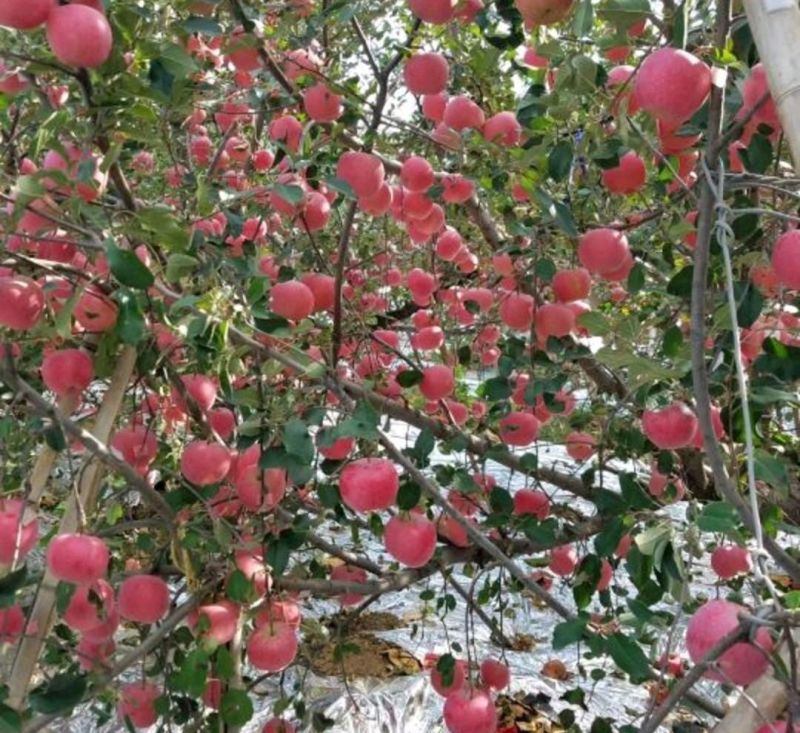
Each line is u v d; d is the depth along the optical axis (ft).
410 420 7.11
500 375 7.00
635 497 5.29
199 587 5.15
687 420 5.03
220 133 9.55
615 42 4.60
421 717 9.72
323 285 6.64
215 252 5.44
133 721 5.85
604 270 5.71
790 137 3.27
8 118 6.31
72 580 4.37
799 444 7.23
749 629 2.95
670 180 5.60
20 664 4.70
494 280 9.57
